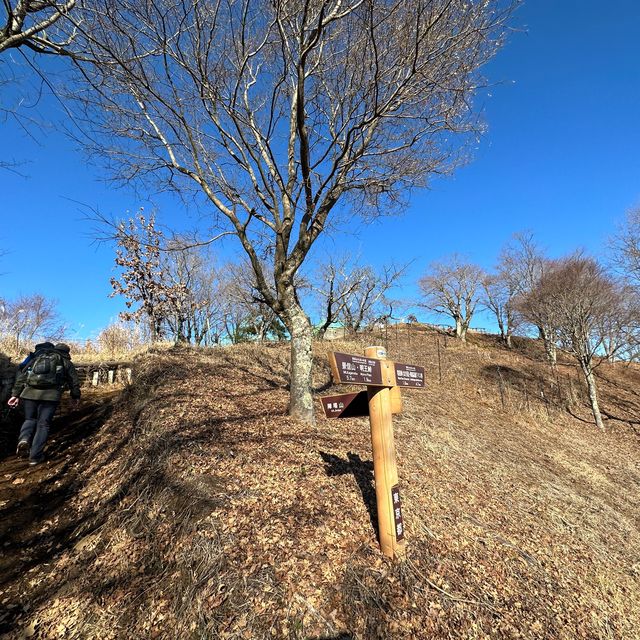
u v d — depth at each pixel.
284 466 4.79
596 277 17.30
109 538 3.85
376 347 3.89
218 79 6.72
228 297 26.22
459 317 35.91
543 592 4.07
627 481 10.01
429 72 6.34
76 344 13.39
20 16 3.63
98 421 7.01
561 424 14.38
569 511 6.61
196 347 11.62
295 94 7.31
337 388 10.11
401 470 5.78
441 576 3.67
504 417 13.30
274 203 6.94
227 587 2.97
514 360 23.81
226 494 3.98
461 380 17.67
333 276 26.41
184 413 6.01
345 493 4.47
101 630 2.91
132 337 14.02
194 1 5.61
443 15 5.82
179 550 3.38
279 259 6.88
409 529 4.25
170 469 4.44
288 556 3.35
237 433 5.54
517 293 28.22
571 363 25.27
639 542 6.45
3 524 4.16
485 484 6.50
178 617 2.85
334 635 2.80
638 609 4.61
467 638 3.13
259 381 8.81
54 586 3.37
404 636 2.96
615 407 18.03
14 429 6.53
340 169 6.86
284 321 7.14
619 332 16.58
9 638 2.90
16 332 12.02
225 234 7.23
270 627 2.76
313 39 5.63
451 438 8.43
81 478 5.12
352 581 3.23
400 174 7.53
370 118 6.39
